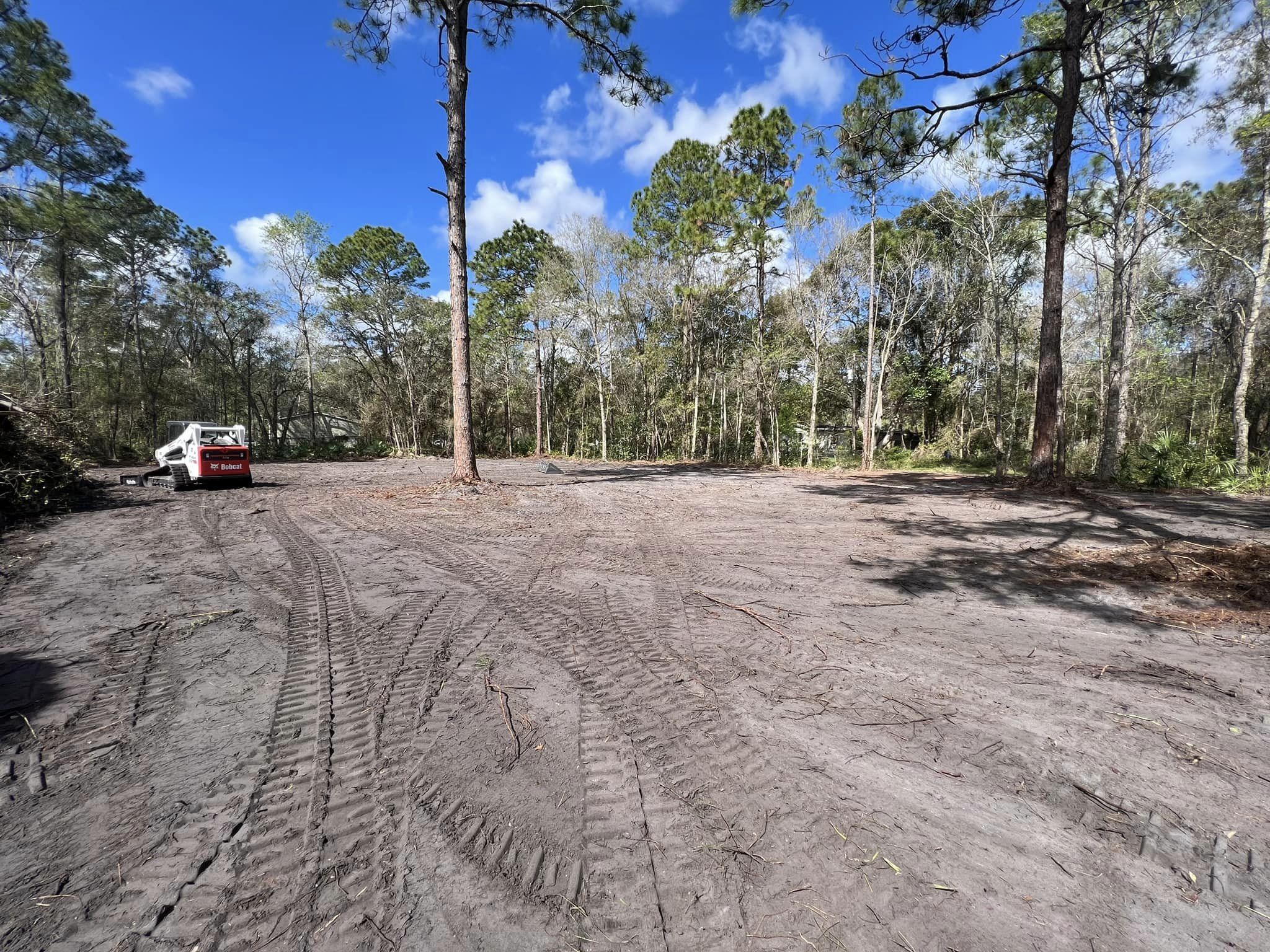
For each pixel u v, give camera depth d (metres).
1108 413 12.61
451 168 10.16
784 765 2.15
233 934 1.44
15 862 1.68
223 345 28.59
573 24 10.03
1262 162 11.88
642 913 1.51
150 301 24.61
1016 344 19.48
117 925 1.47
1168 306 20.47
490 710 2.57
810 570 5.01
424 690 2.77
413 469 18.70
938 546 5.93
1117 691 2.72
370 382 31.91
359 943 1.42
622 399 27.89
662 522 7.49
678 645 3.33
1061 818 1.85
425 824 1.84
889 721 2.46
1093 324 20.66
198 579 4.71
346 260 27.08
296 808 1.92
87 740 2.34
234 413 32.09
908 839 1.76
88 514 7.98
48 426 8.80
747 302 22.47
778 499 9.82
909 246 20.00
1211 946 1.38
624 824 1.84
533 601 4.14
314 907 1.53
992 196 15.24
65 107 13.98
